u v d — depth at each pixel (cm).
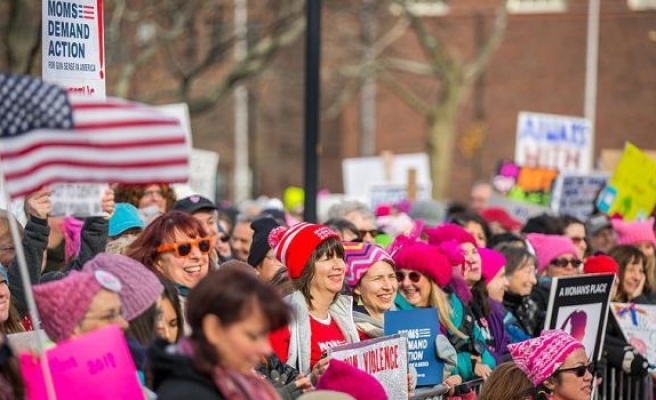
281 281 1537
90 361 1028
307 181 2319
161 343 948
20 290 1490
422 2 7394
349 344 1363
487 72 8588
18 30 3544
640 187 2948
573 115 8419
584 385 1459
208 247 1346
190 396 894
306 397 1006
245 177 8912
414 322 1562
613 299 2184
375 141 8856
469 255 1830
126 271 1142
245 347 898
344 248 1555
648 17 8106
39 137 1008
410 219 2806
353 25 7750
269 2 6456
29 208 1523
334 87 7950
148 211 1978
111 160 1031
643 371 2003
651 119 8144
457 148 8719
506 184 3447
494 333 1825
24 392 1009
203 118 9225
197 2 5138
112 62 4656
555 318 1820
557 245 2214
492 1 8506
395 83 7100
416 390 1545
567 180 3238
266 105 9231
